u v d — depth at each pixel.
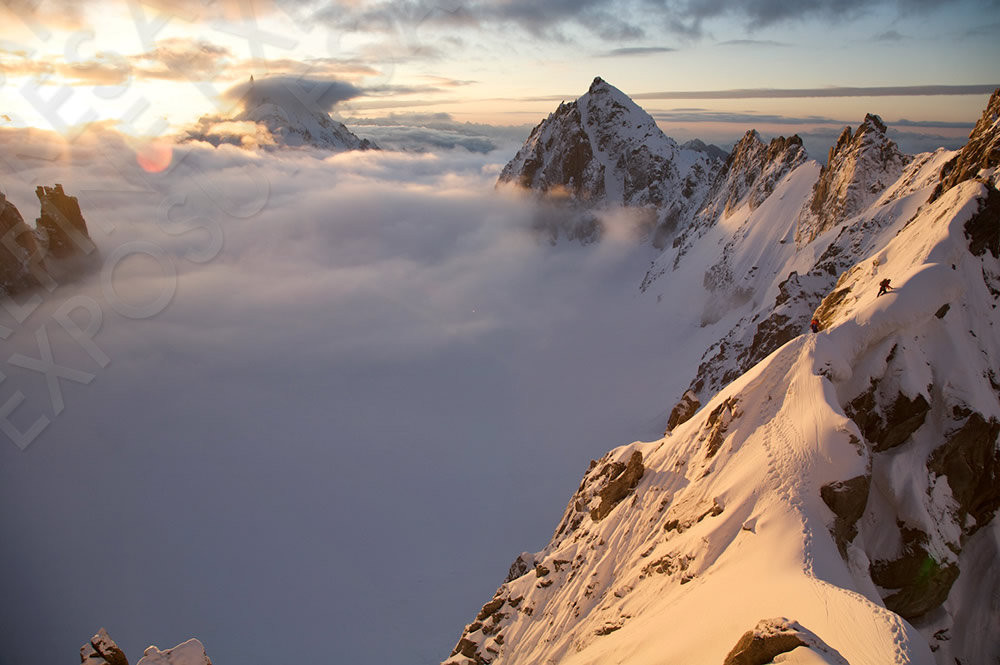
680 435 50.59
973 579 34.31
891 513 34.69
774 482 34.59
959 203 46.78
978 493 35.78
